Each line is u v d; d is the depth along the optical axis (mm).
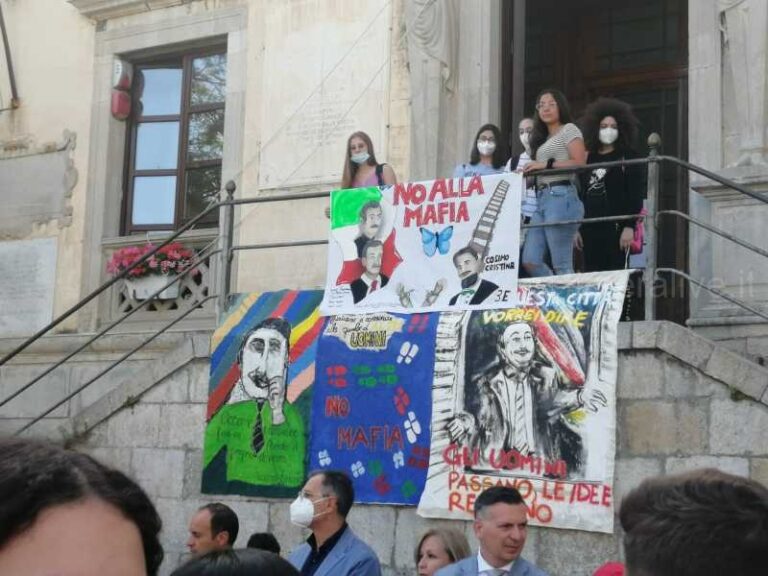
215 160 12648
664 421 7012
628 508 1906
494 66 10898
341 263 8500
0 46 13742
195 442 8789
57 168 13289
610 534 6996
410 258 8227
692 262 9383
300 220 11586
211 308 11938
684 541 1770
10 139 13562
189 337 8953
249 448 8516
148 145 13109
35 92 13547
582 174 8812
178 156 12883
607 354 7227
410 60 11023
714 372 6879
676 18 12156
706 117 9711
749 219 9148
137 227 13016
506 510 5680
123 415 9133
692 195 9523
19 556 1356
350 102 11492
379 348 8086
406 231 8289
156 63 13219
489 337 7676
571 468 7188
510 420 7465
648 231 7461
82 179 13117
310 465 8211
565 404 7289
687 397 6961
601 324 7293
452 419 7680
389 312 8203
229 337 8766
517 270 7797
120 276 9633
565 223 7789
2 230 13500
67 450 1476
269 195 11820
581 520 7082
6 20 13695
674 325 7059
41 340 12766
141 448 9016
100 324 12594
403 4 11297
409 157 11055
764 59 9438
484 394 7602
